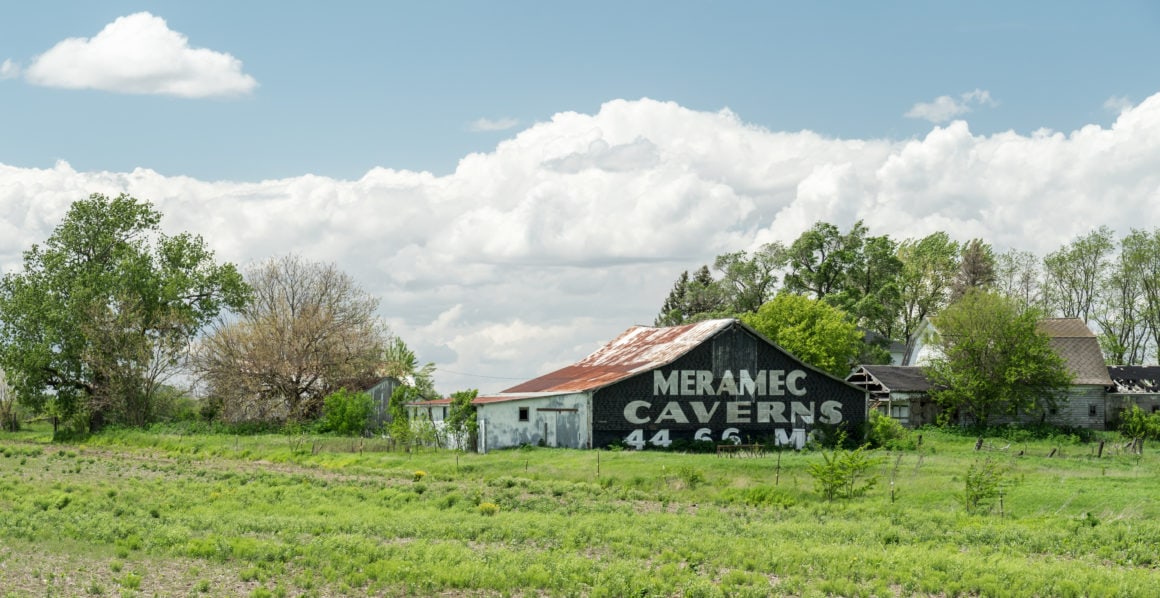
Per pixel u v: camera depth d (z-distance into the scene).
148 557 26.88
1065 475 45.16
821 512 37.44
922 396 82.44
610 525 32.94
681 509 38.12
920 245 130.38
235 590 23.44
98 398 86.06
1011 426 78.56
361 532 31.28
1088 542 30.28
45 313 85.88
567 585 24.03
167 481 47.16
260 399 87.44
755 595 23.34
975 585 24.47
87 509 36.28
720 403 65.56
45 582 23.77
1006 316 79.19
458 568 25.30
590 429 62.38
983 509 36.94
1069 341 89.19
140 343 86.38
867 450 63.03
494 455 57.31
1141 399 84.62
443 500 39.41
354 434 81.69
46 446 74.75
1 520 31.83
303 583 24.05
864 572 25.83
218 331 89.06
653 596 23.20
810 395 67.81
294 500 39.81
